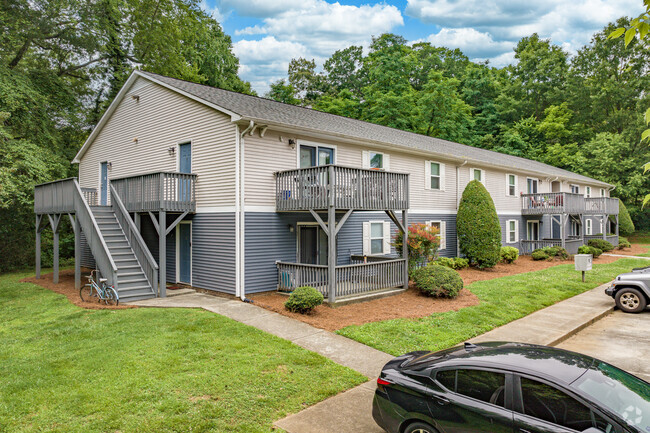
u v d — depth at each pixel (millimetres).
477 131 47375
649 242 38750
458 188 21453
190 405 5652
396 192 13547
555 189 31547
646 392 3783
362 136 15391
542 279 16422
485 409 3889
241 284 12258
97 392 6023
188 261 14438
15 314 10820
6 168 16656
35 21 20750
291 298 10617
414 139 21266
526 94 49281
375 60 44000
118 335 8625
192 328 9070
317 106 42719
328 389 6246
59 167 20844
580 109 47094
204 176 13562
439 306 11609
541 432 3525
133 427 5086
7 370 6836
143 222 16672
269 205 13055
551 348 4621
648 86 42688
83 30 22625
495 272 18531
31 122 19859
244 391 6105
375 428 5141
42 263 22766
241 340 8344
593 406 3457
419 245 14172
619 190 39125
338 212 14867
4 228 21016
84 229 13430
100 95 27453
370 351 8008
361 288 12422
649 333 9906
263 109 14242
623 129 43938
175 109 14812
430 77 40031
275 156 13266
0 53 19750
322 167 11633
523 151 43812
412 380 4523
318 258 14500
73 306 11508
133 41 27266
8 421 5250
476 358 4332
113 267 11617
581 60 50062
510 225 25406
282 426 5180
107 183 18797
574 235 32906
